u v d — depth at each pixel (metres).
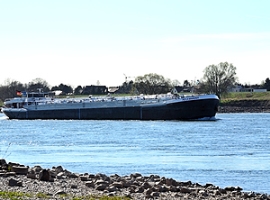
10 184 54.88
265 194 60.94
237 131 199.50
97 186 55.59
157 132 197.38
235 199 55.47
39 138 173.88
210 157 112.62
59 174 63.97
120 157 113.25
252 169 92.75
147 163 101.62
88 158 111.06
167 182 63.25
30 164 100.00
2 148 138.25
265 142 150.88
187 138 168.00
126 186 58.25
